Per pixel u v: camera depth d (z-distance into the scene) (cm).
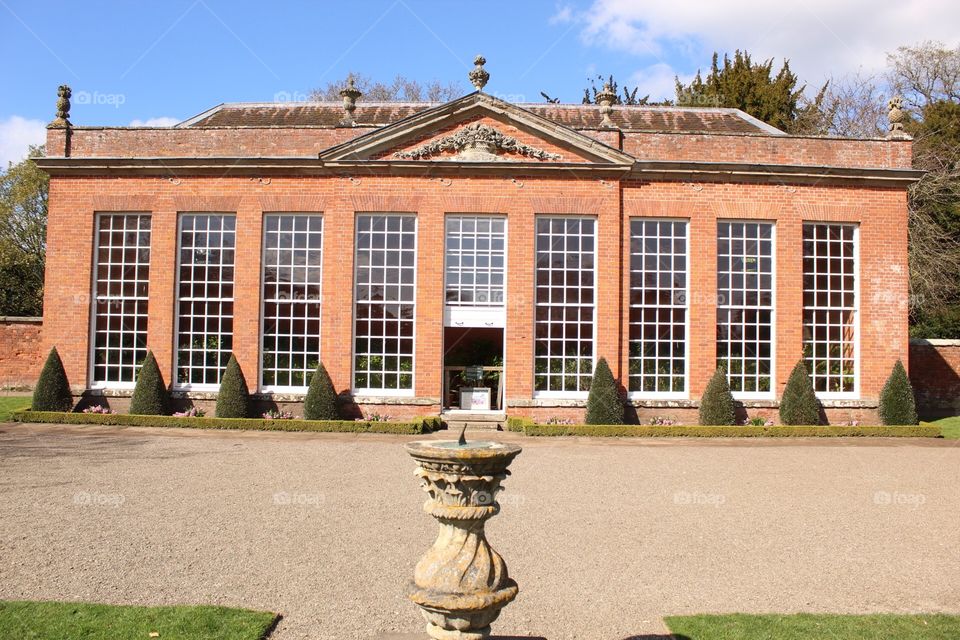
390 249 2305
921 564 917
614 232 2277
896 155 2372
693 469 1549
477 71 2300
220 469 1450
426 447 561
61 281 2312
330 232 2291
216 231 2331
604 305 2270
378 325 2298
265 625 685
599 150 2267
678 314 2333
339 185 2280
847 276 2380
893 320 2356
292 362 2298
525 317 2266
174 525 1027
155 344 2288
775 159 2359
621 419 2191
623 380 2272
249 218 2300
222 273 2327
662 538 1017
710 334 2303
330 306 2277
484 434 2098
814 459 1705
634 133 2341
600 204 2283
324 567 863
